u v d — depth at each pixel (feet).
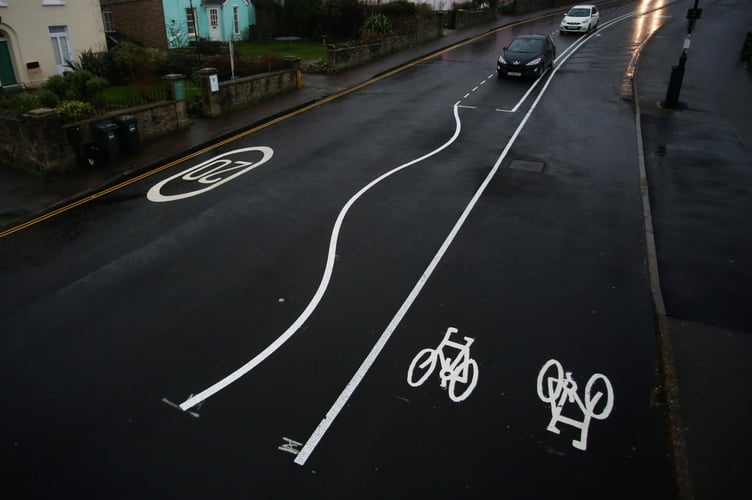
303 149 50.37
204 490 17.44
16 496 17.28
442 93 70.59
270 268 30.37
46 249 32.91
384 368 22.82
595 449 18.97
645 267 30.17
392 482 17.69
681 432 19.17
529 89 70.74
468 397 21.33
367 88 75.31
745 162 45.01
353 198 39.32
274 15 122.83
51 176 43.91
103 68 75.46
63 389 21.76
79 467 18.33
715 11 137.69
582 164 45.19
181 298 27.71
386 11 116.16
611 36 108.88
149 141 52.90
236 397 21.27
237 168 45.98
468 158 47.19
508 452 18.85
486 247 32.40
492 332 25.00
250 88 66.13
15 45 71.10
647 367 22.80
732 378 21.71
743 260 30.73
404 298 27.53
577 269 30.01
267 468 18.22
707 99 63.21
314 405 20.90
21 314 26.58
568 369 22.72
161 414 20.51
